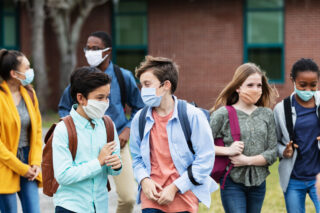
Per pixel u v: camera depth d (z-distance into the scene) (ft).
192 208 12.76
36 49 61.52
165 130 12.82
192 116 12.60
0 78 15.99
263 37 63.36
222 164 14.85
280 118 15.47
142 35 66.49
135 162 13.29
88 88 12.09
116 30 67.00
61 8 61.46
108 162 12.27
